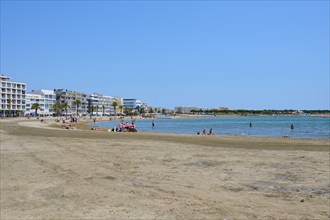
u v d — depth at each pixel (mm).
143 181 12984
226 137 40938
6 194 10859
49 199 10180
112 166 16766
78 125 97500
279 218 8188
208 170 15625
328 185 12227
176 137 39719
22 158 19625
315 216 8367
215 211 8750
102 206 9297
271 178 13633
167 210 8844
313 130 75125
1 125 75438
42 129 59500
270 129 81562
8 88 162250
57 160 18844
